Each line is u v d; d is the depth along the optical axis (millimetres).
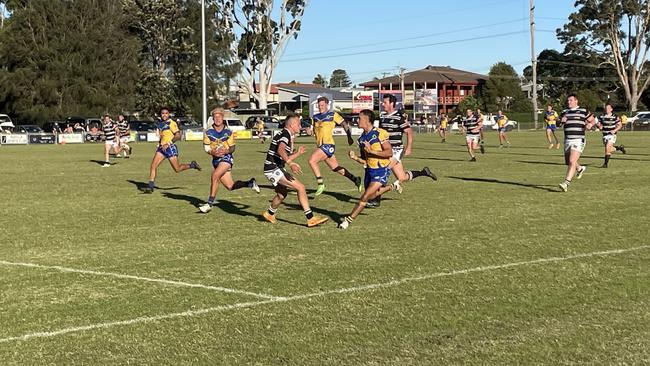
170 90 71688
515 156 28359
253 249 9383
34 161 28531
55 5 65312
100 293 7191
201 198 15148
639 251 8938
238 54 69375
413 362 5270
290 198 14766
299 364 5262
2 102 65688
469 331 5953
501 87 91125
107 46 67750
